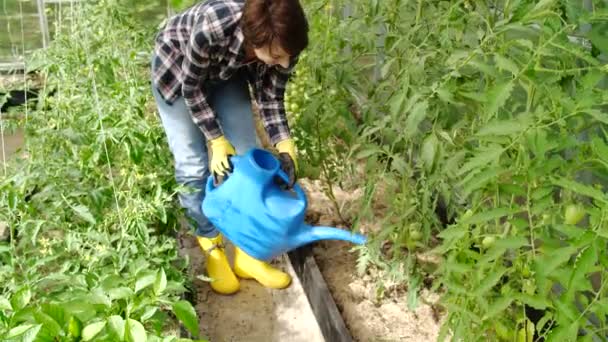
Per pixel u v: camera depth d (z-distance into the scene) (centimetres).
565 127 162
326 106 271
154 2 429
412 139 238
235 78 250
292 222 246
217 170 243
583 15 157
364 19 265
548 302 156
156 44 238
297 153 305
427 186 216
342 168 323
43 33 430
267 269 278
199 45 212
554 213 170
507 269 169
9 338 154
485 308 175
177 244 287
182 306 175
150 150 262
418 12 234
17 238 256
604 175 162
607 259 146
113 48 326
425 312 251
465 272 189
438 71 221
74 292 189
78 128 265
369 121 259
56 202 236
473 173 163
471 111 216
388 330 245
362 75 295
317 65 275
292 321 264
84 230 233
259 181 242
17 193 233
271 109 252
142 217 231
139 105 287
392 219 282
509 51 207
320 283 258
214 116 237
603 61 206
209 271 275
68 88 294
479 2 204
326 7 292
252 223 249
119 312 179
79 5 338
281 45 188
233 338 255
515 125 154
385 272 259
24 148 283
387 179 240
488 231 209
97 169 255
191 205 263
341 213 309
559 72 158
